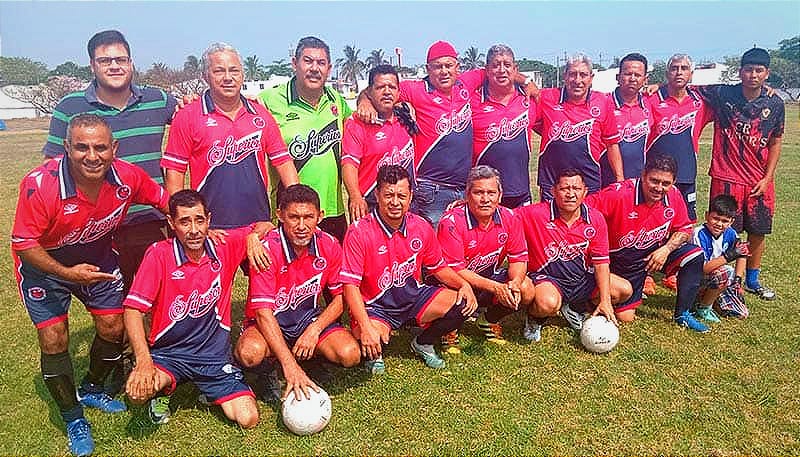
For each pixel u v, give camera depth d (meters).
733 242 5.98
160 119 4.80
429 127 5.68
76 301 6.60
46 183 3.66
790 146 21.39
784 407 4.29
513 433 3.99
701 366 4.91
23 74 68.56
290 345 4.62
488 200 4.93
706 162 17.89
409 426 4.10
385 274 4.71
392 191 4.49
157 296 4.03
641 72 6.39
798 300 6.35
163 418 4.12
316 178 5.29
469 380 4.73
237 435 4.01
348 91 70.19
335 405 4.37
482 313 5.69
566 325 5.83
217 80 4.44
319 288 4.52
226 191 4.62
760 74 6.34
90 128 3.52
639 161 6.72
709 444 3.87
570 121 6.20
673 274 5.85
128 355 4.81
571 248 5.39
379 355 4.79
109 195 3.92
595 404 4.35
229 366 4.22
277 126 4.88
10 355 5.25
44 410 4.37
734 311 5.97
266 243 4.28
